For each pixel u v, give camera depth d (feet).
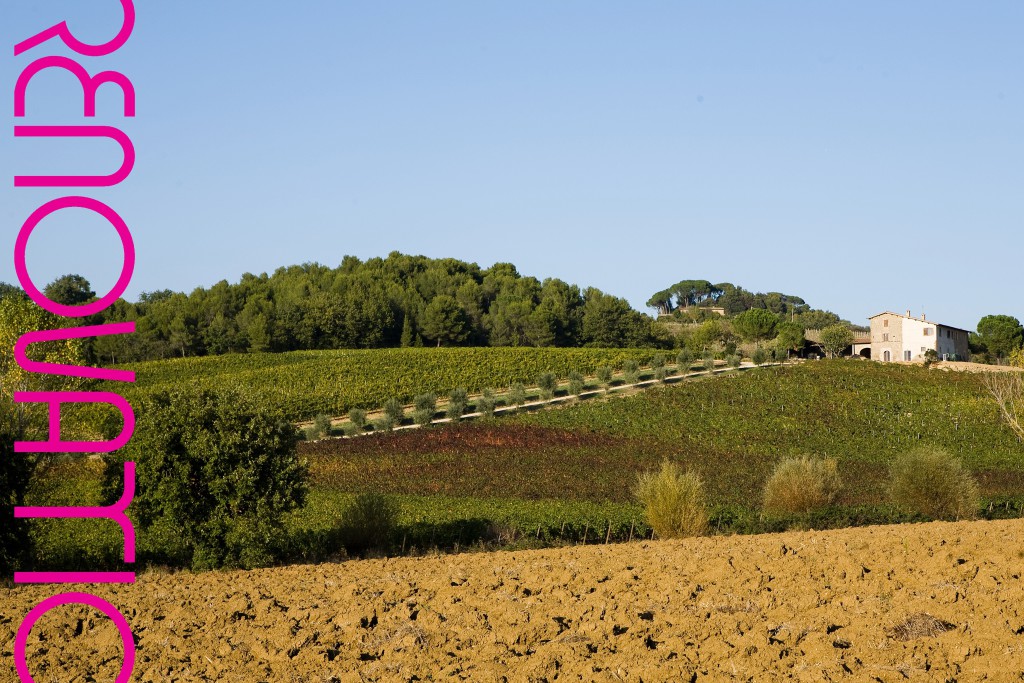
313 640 44.86
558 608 48.34
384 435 199.00
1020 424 192.95
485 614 48.19
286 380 278.87
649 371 280.92
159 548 79.10
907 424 201.36
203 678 38.99
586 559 66.28
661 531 94.48
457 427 205.05
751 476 155.74
